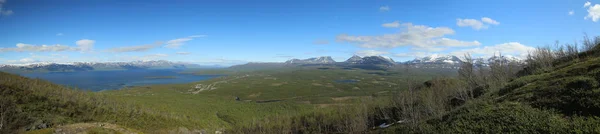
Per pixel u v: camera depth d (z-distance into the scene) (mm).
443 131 31422
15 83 67750
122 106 89375
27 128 48312
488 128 27438
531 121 25516
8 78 70312
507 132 25391
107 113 74688
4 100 53812
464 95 55406
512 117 27391
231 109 178000
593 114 23688
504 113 29000
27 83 73000
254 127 100438
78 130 48750
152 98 184875
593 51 50531
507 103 32312
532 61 62781
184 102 182500
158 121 87812
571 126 22828
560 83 31922
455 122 32156
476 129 28359
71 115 63562
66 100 70688
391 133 41625
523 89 36281
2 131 44281
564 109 26375
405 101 55094
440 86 70250
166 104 155875
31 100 62062
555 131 22875
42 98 65625
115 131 51906
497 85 50875
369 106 83562
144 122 81125
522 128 24969
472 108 35406
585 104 25250
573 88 28750
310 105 195375
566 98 27625
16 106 54656
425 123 37688
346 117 77312
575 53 54969
